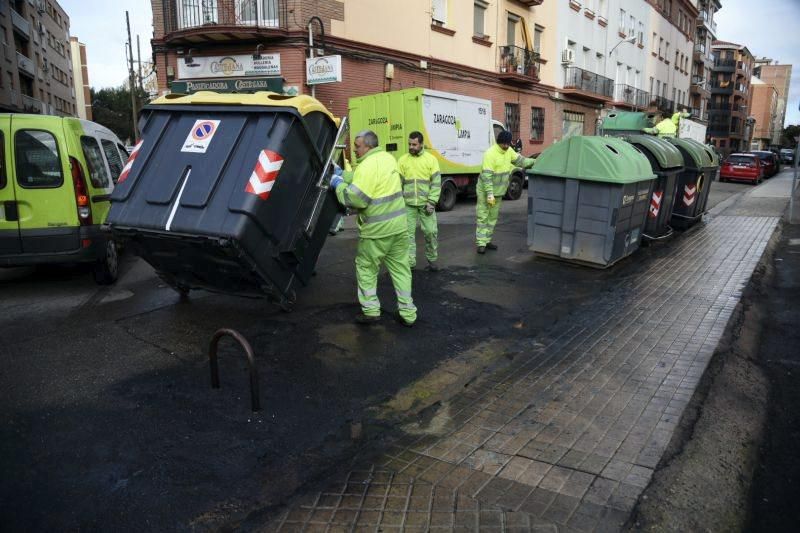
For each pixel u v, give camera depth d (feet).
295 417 12.64
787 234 35.24
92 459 10.98
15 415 12.59
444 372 14.97
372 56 54.24
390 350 16.35
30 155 21.07
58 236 21.30
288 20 47.60
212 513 9.48
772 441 11.73
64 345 16.57
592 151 24.50
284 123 15.43
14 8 119.65
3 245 21.06
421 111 42.42
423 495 9.73
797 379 14.73
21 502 9.71
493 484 9.98
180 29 47.98
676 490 9.78
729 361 15.35
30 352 16.06
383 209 16.76
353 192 16.31
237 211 14.44
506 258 27.76
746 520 9.27
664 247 30.40
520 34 79.61
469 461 10.74
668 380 14.11
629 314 19.44
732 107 285.43
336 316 19.12
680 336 17.17
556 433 11.68
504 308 20.26
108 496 9.89
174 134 16.42
